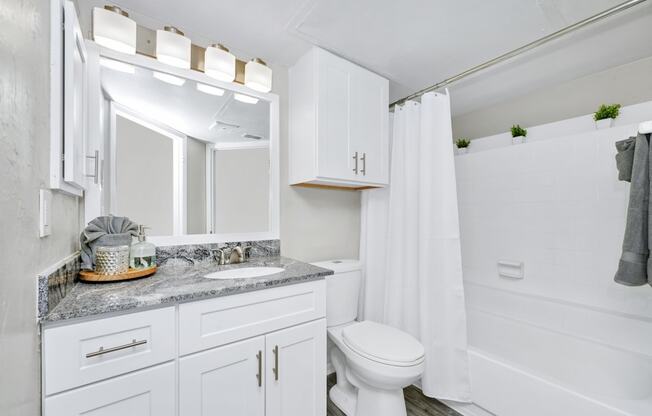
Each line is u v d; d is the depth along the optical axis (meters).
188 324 0.96
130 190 1.36
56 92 0.80
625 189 1.66
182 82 1.51
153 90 1.43
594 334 1.68
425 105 1.73
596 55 1.73
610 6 1.32
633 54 1.72
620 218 1.68
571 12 1.36
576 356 1.66
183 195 1.51
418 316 1.76
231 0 1.28
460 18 1.40
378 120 1.87
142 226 1.25
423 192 1.70
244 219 1.70
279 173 1.82
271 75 1.74
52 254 0.81
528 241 2.07
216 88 1.61
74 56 0.89
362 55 1.73
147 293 0.93
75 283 1.03
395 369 1.26
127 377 0.84
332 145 1.66
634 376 1.45
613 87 1.87
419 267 1.72
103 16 1.24
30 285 0.65
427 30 1.49
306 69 1.70
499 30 1.49
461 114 2.73
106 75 1.30
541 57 1.75
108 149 1.30
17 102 0.57
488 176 2.32
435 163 1.71
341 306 1.79
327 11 1.35
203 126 1.58
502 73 1.95
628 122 1.77
